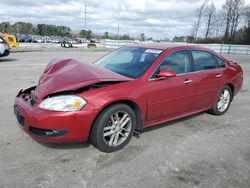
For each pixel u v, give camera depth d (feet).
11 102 20.20
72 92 11.67
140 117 13.64
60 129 11.35
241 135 15.76
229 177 11.07
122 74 14.14
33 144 13.09
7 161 11.49
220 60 18.86
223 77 18.47
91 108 11.60
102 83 12.33
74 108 11.38
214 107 18.63
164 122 15.60
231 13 182.39
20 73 34.58
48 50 87.04
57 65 14.47
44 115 11.25
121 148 13.09
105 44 125.90
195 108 17.01
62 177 10.53
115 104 12.43
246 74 44.21
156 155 12.67
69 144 13.21
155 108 14.15
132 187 10.11
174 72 13.83
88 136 12.06
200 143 14.30
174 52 15.43
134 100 12.94
